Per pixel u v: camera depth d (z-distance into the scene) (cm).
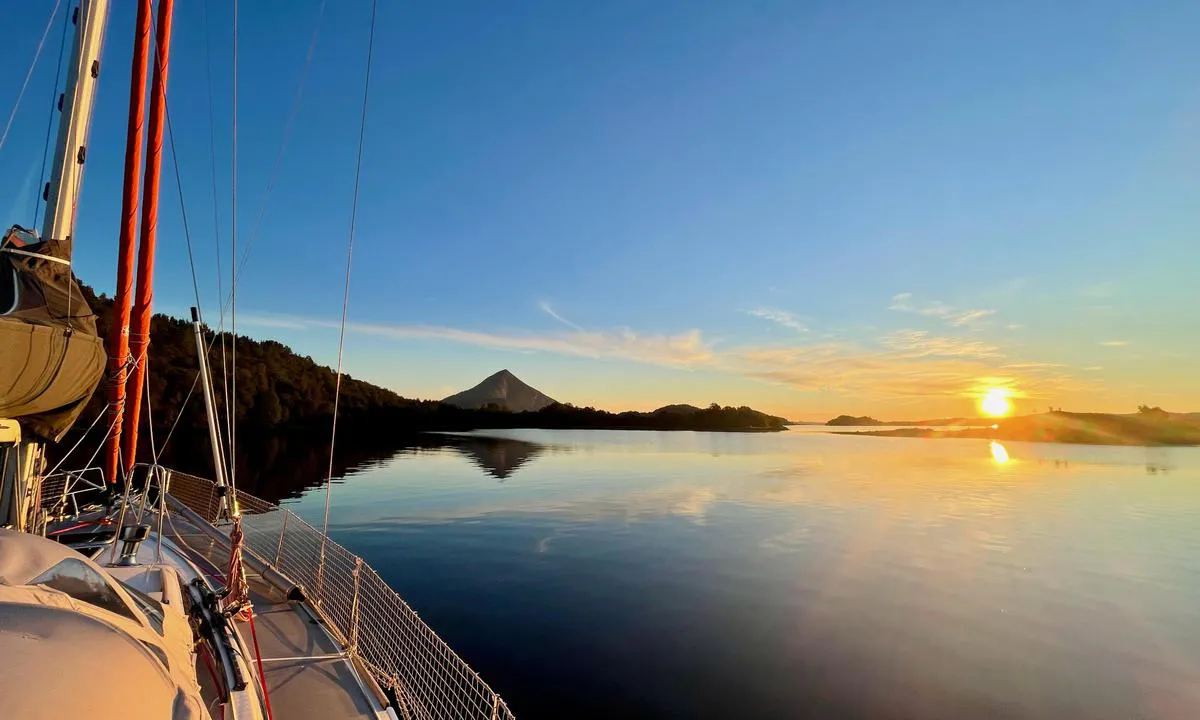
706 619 1277
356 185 663
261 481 3906
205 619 471
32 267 518
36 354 411
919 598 1466
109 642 230
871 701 909
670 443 10406
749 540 2188
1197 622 1306
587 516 2725
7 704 165
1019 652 1116
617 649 1098
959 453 8431
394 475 4500
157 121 679
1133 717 874
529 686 935
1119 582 1661
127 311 678
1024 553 2033
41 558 274
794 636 1181
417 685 508
